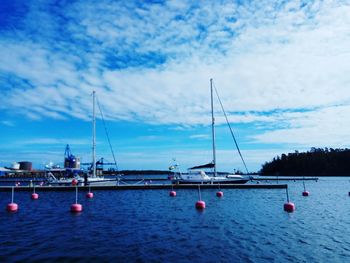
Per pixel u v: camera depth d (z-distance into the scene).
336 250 15.76
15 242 17.08
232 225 21.89
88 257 14.35
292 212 28.36
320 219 24.88
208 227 21.14
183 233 19.27
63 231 20.00
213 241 17.23
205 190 51.53
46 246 16.22
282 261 13.96
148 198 41.44
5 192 49.44
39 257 14.34
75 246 16.20
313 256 14.74
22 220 24.36
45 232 19.70
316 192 54.56
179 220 24.02
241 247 16.09
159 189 52.28
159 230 20.22
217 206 32.41
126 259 14.08
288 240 17.67
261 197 42.28
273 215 26.53
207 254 14.84
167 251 15.31
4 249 15.65
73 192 49.22
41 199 40.62
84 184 53.28
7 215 26.95
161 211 28.98
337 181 98.31
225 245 16.42
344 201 39.25
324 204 35.84
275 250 15.64
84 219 24.75
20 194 46.91
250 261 13.89
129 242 17.03
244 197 42.09
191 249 15.66
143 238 17.97
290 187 68.75
